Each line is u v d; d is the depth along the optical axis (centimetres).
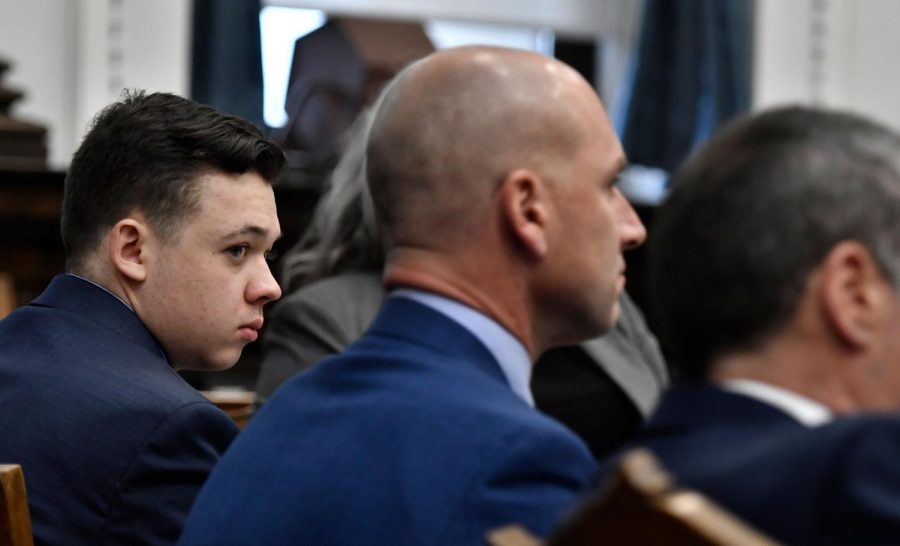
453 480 373
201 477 513
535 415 390
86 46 1656
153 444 509
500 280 409
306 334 710
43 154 1428
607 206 414
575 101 411
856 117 310
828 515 278
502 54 415
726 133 315
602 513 241
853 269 301
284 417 412
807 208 300
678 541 233
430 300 412
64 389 521
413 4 1858
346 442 391
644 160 1747
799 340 306
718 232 306
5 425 518
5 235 1295
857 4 1928
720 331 311
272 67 1744
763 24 1889
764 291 304
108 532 503
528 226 405
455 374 399
